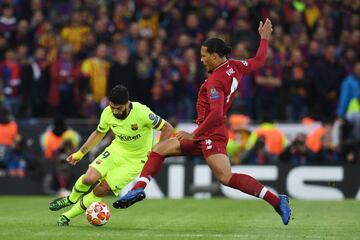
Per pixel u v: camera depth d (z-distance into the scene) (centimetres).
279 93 6519
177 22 7138
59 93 6562
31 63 6594
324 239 2862
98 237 2841
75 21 7075
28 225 3362
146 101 6525
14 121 6228
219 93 2917
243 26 6781
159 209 4528
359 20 7256
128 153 3350
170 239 2795
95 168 3300
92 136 3328
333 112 6694
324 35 7031
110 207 4631
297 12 7162
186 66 6538
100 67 6562
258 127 6156
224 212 4303
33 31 7056
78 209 3334
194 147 3059
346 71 6812
